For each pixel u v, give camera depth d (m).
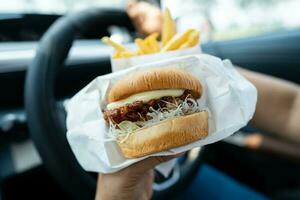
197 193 0.53
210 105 0.30
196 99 0.30
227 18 0.88
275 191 0.62
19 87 0.52
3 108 0.52
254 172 0.64
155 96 0.28
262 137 0.60
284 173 0.62
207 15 0.79
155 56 0.31
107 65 0.59
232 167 0.65
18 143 0.44
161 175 0.36
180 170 0.38
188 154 0.39
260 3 0.82
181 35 0.32
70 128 0.28
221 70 0.29
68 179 0.31
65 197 0.47
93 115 0.29
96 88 0.29
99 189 0.29
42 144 0.31
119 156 0.28
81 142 0.28
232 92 0.28
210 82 0.30
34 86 0.32
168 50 0.32
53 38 0.34
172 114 0.27
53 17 0.64
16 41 0.60
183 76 0.28
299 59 0.67
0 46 0.55
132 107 0.27
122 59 0.31
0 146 0.43
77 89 0.58
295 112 0.43
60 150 0.31
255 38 0.73
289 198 0.54
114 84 0.29
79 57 0.57
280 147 0.58
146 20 0.46
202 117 0.28
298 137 0.42
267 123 0.45
